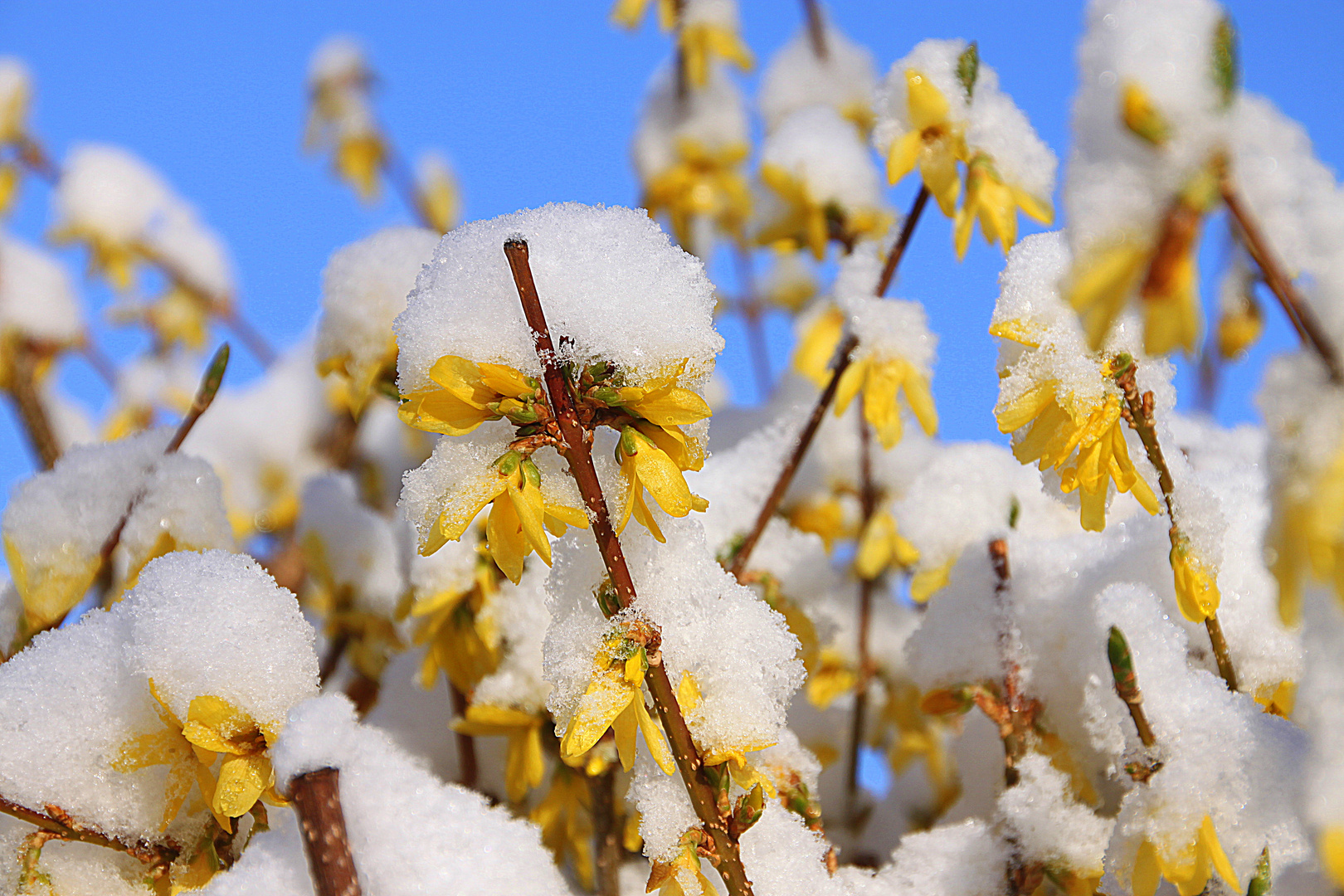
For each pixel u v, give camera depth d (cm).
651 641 80
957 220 94
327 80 211
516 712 92
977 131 95
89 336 144
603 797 91
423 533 79
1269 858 80
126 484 90
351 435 158
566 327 79
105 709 83
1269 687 86
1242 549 87
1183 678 83
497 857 82
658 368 79
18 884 83
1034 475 98
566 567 82
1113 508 96
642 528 82
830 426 121
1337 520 75
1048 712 89
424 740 98
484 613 93
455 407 79
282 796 81
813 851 84
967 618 91
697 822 81
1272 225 75
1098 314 75
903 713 112
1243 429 104
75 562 89
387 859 81
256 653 82
